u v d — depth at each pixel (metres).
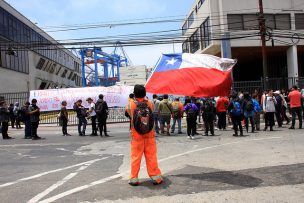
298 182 7.06
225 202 6.04
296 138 13.38
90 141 15.97
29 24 47.00
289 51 33.44
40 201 6.50
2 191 7.32
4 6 38.97
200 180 7.57
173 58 11.69
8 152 13.24
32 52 46.97
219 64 11.20
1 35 37.62
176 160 10.14
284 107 19.78
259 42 32.09
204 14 33.94
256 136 14.72
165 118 16.97
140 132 7.19
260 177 7.59
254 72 41.47
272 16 32.38
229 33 31.34
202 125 19.53
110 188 7.22
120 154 11.95
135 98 7.39
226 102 18.12
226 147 12.02
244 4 31.92
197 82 11.02
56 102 29.94
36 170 9.57
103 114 17.69
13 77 40.12
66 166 10.02
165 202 6.14
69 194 6.89
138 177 8.10
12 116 25.61
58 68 59.69
